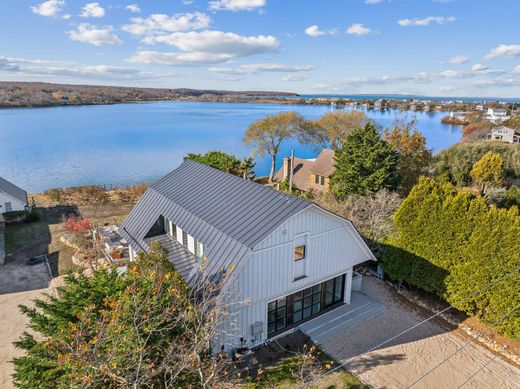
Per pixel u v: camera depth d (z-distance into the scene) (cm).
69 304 1043
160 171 5791
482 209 1575
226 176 1933
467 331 1611
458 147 4919
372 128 3356
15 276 2180
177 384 930
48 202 3925
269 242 1391
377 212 2400
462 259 1636
